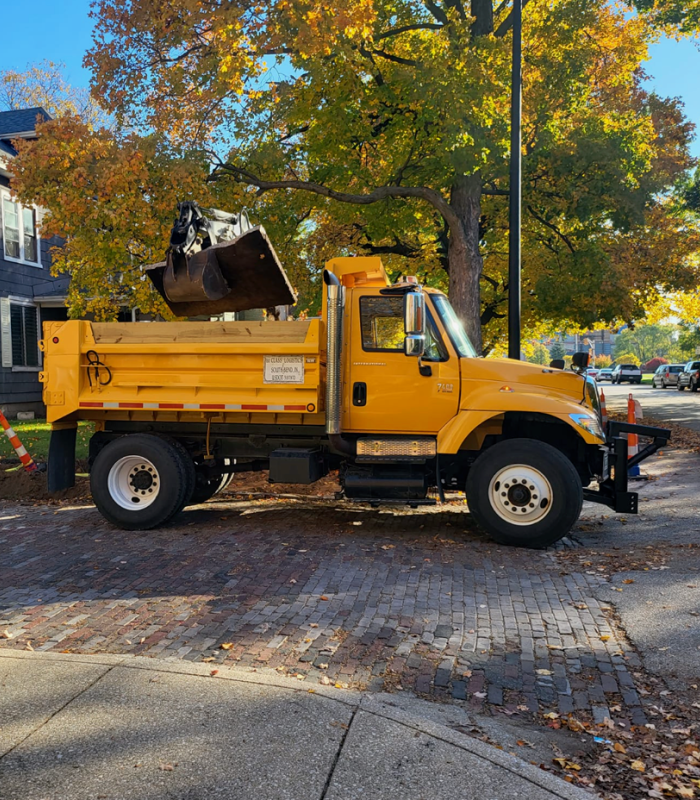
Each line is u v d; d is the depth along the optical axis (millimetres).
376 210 16328
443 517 8836
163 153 13484
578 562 6844
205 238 8609
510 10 17766
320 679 4293
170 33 12930
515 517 7398
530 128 17547
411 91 13648
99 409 8367
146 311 14406
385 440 7867
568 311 20375
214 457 8586
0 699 3762
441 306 7938
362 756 3268
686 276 21203
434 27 16094
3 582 6141
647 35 19609
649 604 5598
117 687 3902
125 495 8148
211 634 4965
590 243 19344
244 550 7156
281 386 7906
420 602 5656
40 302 23359
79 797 2920
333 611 5438
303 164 16969
